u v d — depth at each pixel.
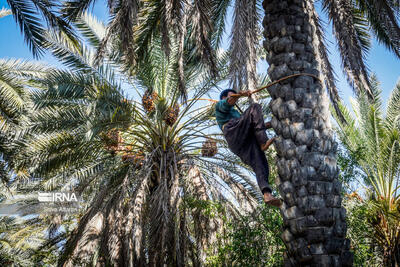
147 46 10.46
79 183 12.80
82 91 10.72
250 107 4.48
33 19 9.71
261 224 8.48
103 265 10.62
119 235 10.20
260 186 4.26
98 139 11.02
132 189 11.15
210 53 7.84
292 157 4.14
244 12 6.73
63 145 10.46
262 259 8.04
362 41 9.27
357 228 8.18
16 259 14.49
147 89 12.07
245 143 4.48
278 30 4.67
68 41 11.05
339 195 4.06
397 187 10.96
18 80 12.55
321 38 8.33
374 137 11.52
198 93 11.79
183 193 10.60
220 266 8.32
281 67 4.50
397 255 9.91
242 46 6.50
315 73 4.50
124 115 9.86
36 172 10.69
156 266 9.59
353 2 8.84
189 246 10.39
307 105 4.30
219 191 10.86
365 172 11.68
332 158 4.14
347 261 3.84
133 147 12.11
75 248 10.42
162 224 9.73
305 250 3.85
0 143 10.72
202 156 11.88
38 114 10.35
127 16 7.28
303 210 3.96
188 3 7.54
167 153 11.55
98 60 8.21
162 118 11.02
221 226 9.78
